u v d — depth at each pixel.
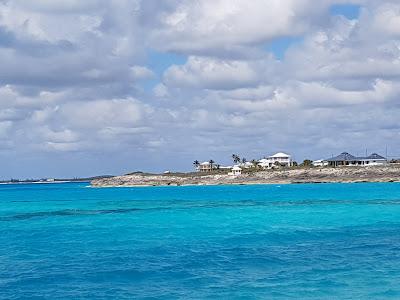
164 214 75.25
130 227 56.06
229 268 31.22
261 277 28.55
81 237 47.84
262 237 45.62
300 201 100.81
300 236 46.06
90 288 26.59
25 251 39.66
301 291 25.19
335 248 38.41
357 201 96.75
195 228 53.94
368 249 37.66
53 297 24.92
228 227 54.59
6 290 26.45
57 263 33.72
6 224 64.38
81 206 99.62
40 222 66.06
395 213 70.06
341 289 25.44
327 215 68.56
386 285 26.09
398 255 34.78
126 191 194.25
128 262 33.47
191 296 24.70
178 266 31.94
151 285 27.11
